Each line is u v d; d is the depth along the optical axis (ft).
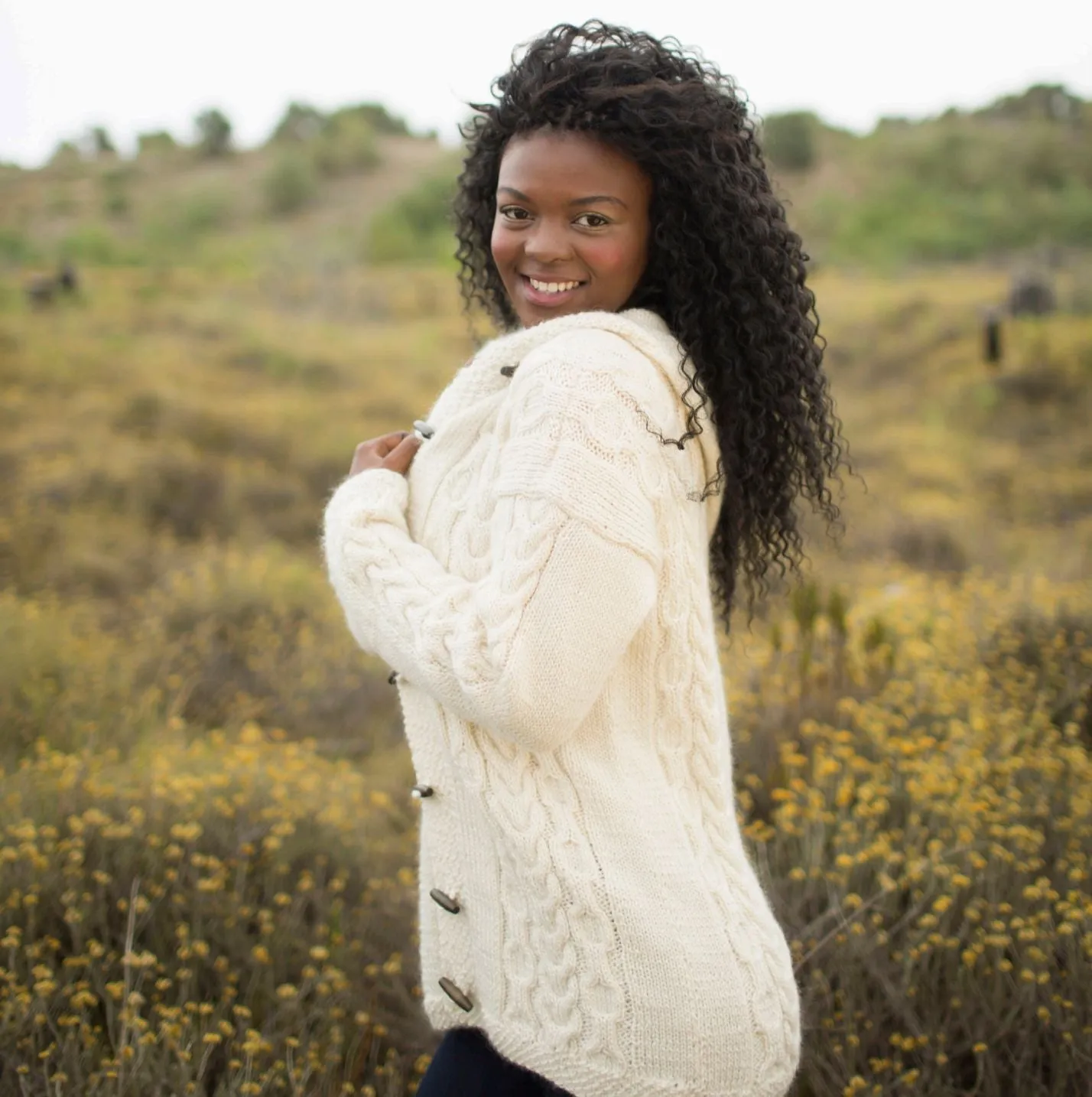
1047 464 37.09
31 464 29.68
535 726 4.36
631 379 4.55
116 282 80.12
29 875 8.94
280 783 11.15
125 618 19.92
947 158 140.15
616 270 5.04
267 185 152.46
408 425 41.29
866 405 48.32
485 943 4.96
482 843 4.92
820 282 84.33
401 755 14.85
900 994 7.75
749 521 5.54
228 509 27.96
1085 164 134.00
